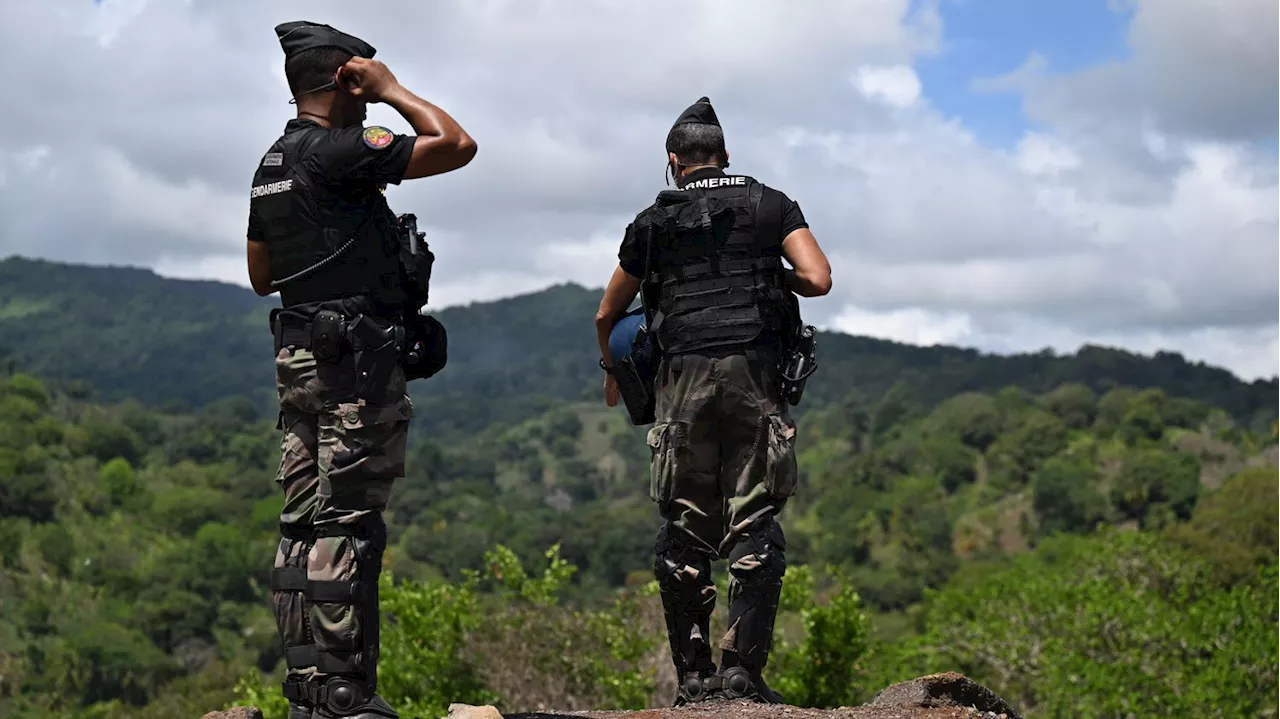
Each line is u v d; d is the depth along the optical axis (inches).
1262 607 666.2
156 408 7682.1
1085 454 5241.1
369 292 127.0
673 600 159.2
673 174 163.2
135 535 4822.8
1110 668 687.1
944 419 6156.5
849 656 465.7
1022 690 832.9
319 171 125.4
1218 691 613.6
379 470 125.6
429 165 126.7
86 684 3405.5
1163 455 4606.3
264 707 467.5
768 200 153.6
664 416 154.3
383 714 123.5
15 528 4296.3
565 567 510.0
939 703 148.8
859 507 4987.7
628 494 7377.0
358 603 123.6
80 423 6067.9
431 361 133.0
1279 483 1984.5
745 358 150.6
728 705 148.3
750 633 151.8
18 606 3821.4
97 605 4025.6
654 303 156.6
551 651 478.0
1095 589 783.1
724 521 155.8
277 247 127.5
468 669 468.1
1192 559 1069.8
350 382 124.4
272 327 130.9
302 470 128.7
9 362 6692.9
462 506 5959.6
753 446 151.2
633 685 457.7
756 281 151.9
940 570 4060.0
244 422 7111.2
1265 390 6924.2
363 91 130.7
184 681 3058.6
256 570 4448.8
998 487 5191.9
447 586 490.3
